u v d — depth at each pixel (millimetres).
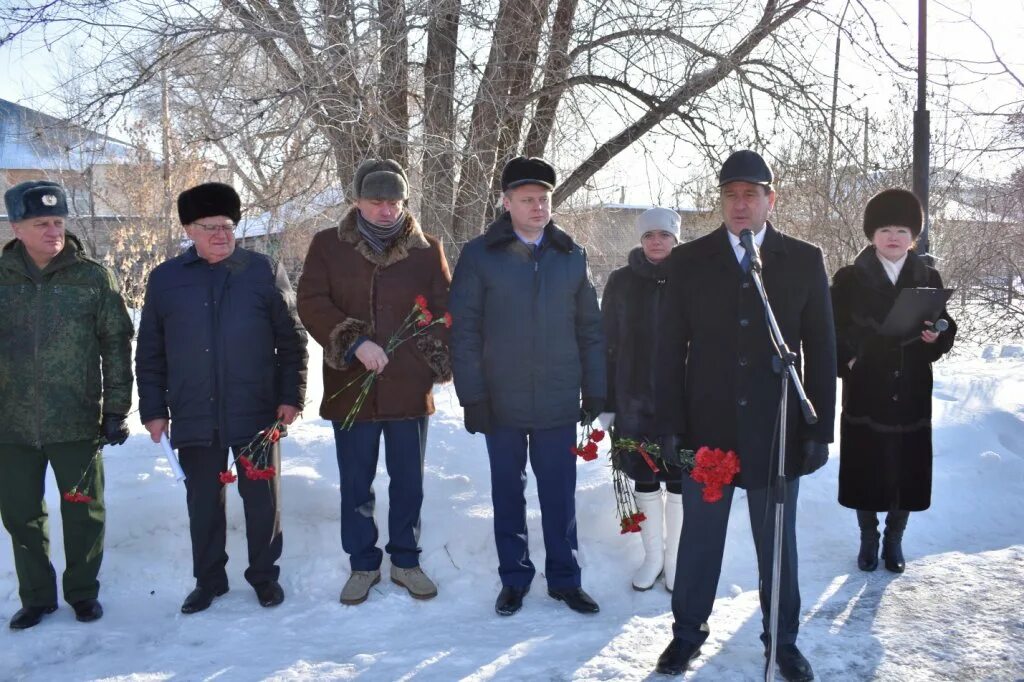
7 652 3732
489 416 4098
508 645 3715
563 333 4086
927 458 4445
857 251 8734
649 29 7043
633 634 3785
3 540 4457
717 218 8914
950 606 4074
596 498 5012
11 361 3930
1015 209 12562
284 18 6121
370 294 4188
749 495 3385
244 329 4125
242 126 6000
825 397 3297
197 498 4148
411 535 4309
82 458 4055
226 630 3922
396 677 3422
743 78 7203
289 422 4242
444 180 6781
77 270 4047
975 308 13594
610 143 7645
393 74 6520
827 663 3529
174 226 10758
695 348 3418
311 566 4496
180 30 6215
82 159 7238
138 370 4164
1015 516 5305
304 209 6957
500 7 6809
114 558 4523
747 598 4223
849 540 4980
